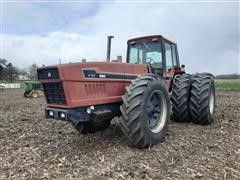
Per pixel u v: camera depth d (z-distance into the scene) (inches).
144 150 168.4
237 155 156.3
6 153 173.9
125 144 181.6
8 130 245.6
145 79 174.7
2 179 133.0
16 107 471.8
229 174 130.7
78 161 153.9
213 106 255.3
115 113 185.3
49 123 275.6
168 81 245.3
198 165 141.9
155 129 181.8
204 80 241.6
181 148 171.3
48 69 160.1
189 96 242.4
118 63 187.8
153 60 239.5
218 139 191.9
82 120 162.1
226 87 1011.9
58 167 146.3
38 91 818.8
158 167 140.8
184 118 245.0
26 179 132.3
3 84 1829.5
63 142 197.3
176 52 273.7
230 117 281.6
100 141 193.3
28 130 243.6
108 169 139.4
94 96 168.1
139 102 165.0
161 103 186.9
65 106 157.5
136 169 138.6
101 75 172.9
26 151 177.3
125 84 189.8
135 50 250.4
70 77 156.3
